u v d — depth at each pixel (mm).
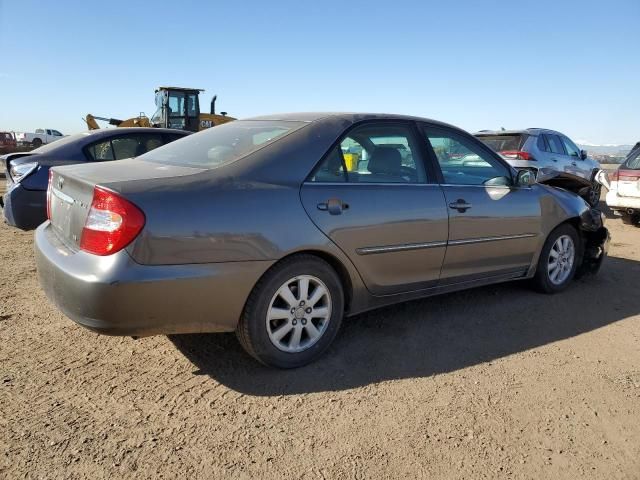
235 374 3127
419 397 2932
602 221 5160
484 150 4336
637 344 3781
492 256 4223
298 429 2594
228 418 2670
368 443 2500
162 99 18047
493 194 4172
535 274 4766
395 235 3504
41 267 2971
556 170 10102
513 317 4238
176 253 2666
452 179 3996
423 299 4613
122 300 2564
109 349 3416
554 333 3934
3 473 2193
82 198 2818
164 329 2754
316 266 3176
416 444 2504
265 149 3170
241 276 2867
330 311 3301
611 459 2449
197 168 3070
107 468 2256
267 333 3057
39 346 3428
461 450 2471
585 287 5180
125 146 6754
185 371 3146
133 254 2578
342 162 3387
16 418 2592
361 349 3529
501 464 2385
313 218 3111
